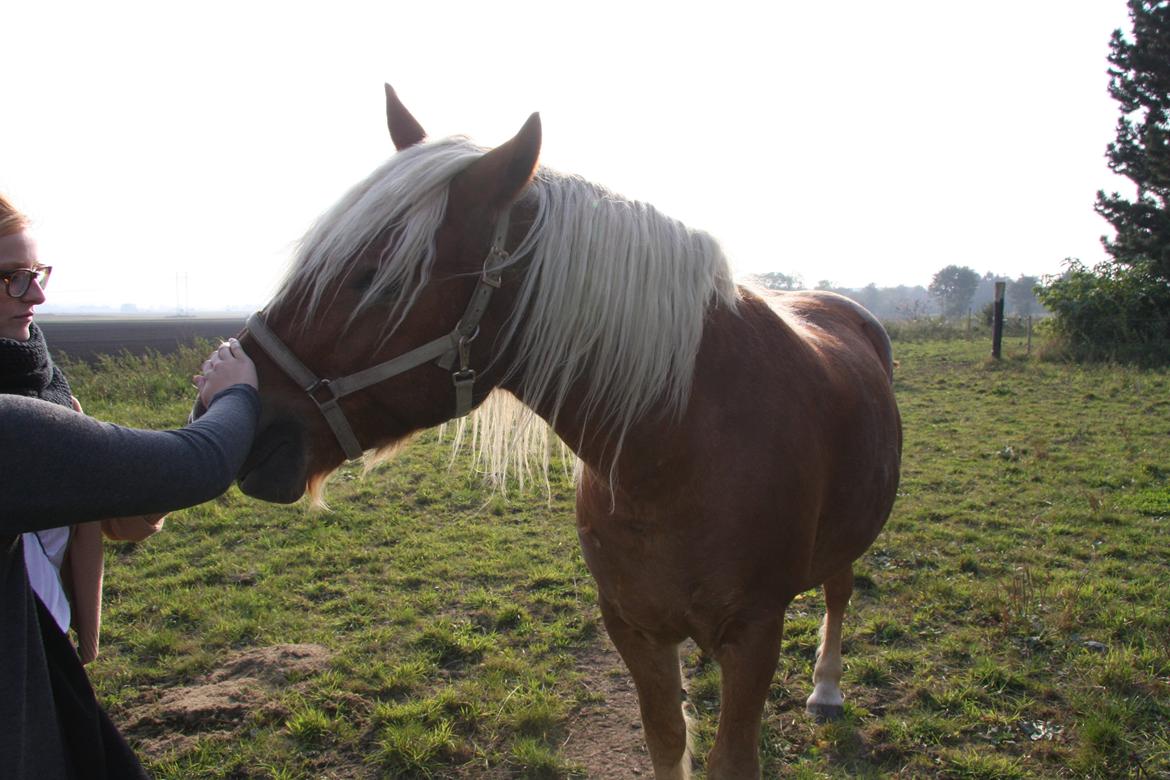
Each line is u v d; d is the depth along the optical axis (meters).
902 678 3.08
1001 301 13.59
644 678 1.90
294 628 3.47
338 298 1.41
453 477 5.82
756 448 1.66
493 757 2.60
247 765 2.51
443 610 3.67
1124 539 4.57
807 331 2.30
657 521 1.67
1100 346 13.54
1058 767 2.51
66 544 1.36
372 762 2.55
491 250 1.45
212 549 4.41
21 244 1.13
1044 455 6.60
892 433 2.47
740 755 1.67
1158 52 19.23
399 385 1.46
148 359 9.64
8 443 0.92
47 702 1.05
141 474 1.03
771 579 1.71
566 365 1.56
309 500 1.54
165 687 3.00
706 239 1.70
